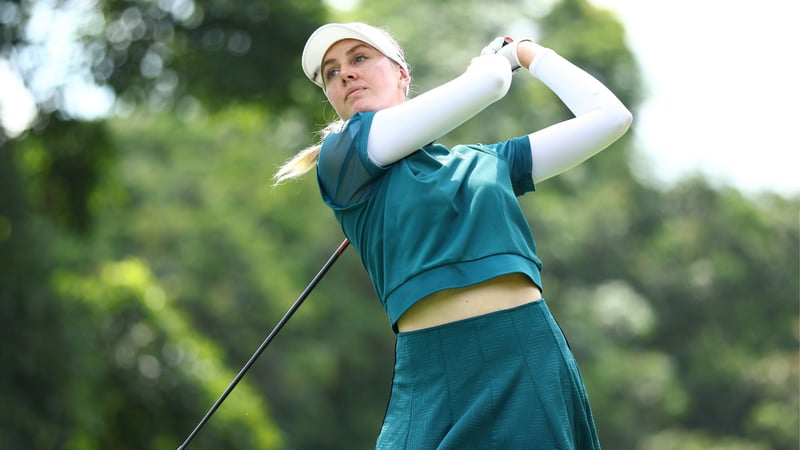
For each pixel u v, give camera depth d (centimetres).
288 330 8962
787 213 12950
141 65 5025
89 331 5044
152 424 5388
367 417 9550
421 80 6875
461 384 1109
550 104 8006
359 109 1231
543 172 1211
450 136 7381
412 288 1126
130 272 5481
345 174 1176
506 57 1262
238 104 5241
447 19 7200
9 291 4512
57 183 5222
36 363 4544
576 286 10781
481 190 1146
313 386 9044
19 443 4459
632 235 12231
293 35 5000
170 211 8981
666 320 12406
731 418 12206
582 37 10744
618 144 11494
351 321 9450
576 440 1124
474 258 1122
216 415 5475
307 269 9512
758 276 12569
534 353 1112
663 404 10538
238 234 8956
